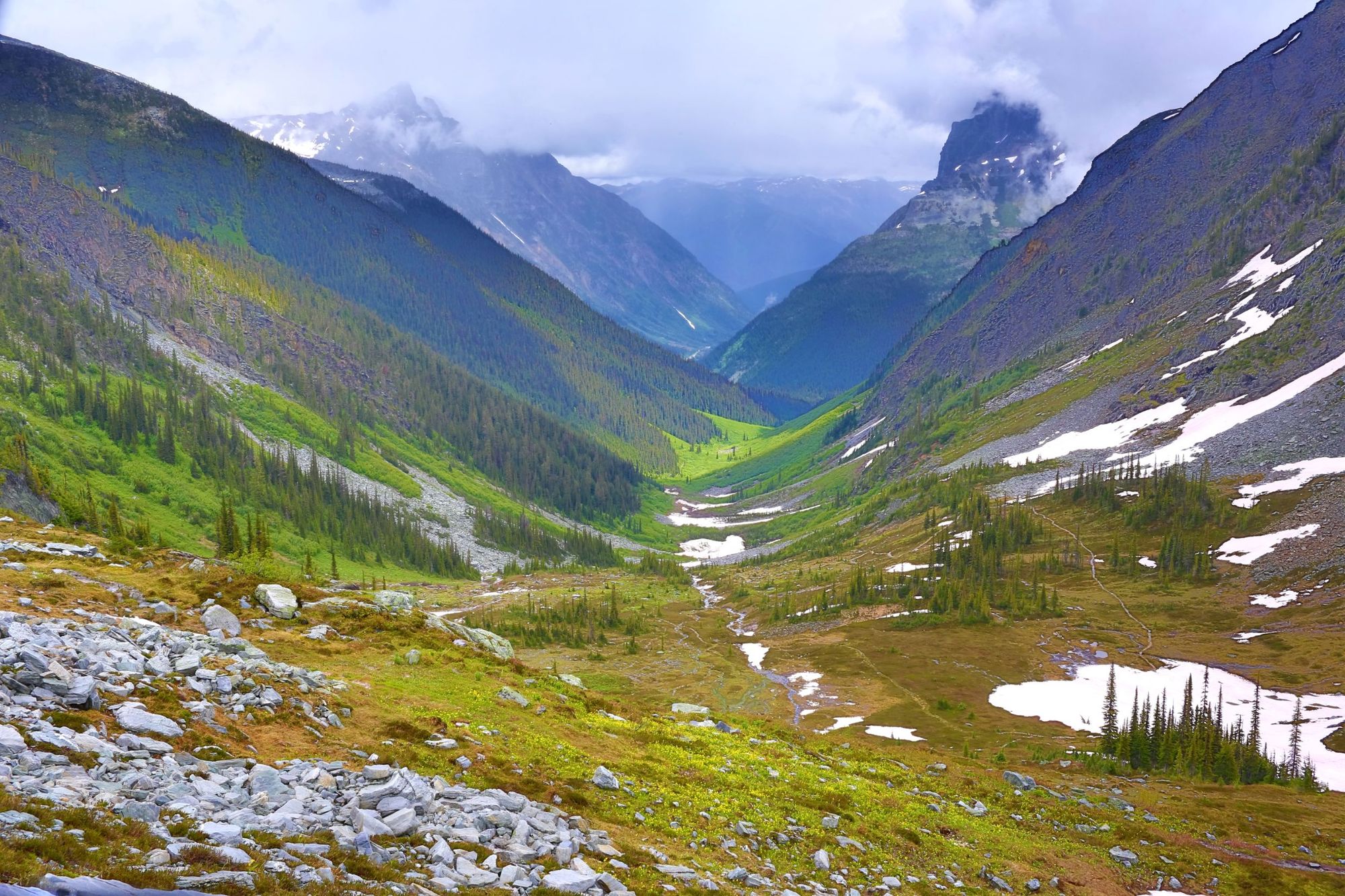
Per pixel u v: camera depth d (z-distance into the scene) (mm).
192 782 23266
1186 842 54094
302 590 53250
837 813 41625
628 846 29391
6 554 45969
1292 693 118062
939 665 143250
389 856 22344
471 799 28250
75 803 19531
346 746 31125
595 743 43281
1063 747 105250
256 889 17938
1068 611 163375
